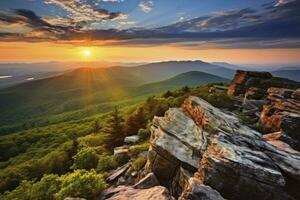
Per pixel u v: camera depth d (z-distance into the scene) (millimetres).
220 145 18859
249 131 24188
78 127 165250
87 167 38344
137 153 33781
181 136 23797
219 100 48938
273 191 15867
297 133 26234
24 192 32812
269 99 37062
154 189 17094
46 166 65562
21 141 161000
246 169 16156
